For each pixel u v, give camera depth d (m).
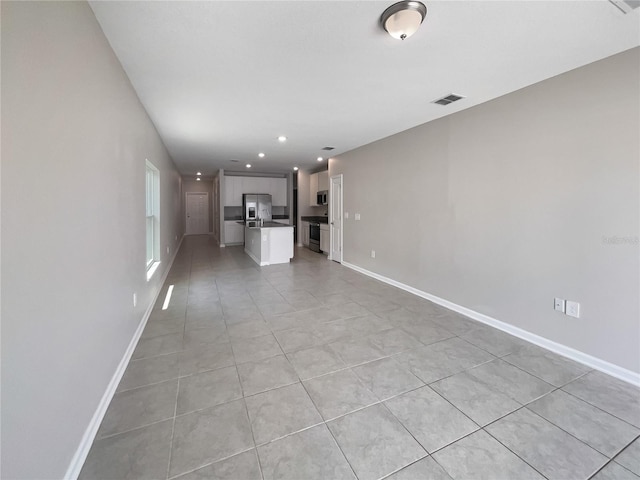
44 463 1.11
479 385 2.04
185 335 2.80
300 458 1.45
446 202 3.51
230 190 9.10
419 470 1.39
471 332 2.88
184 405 1.82
